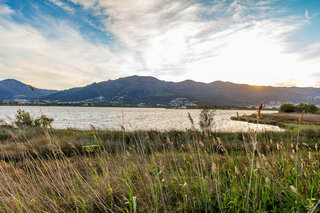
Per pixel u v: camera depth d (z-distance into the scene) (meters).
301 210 1.96
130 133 9.95
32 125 14.60
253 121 28.34
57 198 2.84
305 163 2.99
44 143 7.30
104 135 9.83
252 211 2.03
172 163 4.05
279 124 23.20
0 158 5.58
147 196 2.61
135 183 3.08
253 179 2.55
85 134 10.03
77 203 2.58
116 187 2.96
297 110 53.00
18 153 6.06
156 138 8.50
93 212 2.40
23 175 3.33
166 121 35.59
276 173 2.58
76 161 4.86
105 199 2.67
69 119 41.56
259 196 2.23
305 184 2.42
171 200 2.58
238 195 2.39
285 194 2.24
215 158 3.70
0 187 2.69
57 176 3.34
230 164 3.37
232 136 9.16
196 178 3.09
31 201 2.57
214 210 2.22
